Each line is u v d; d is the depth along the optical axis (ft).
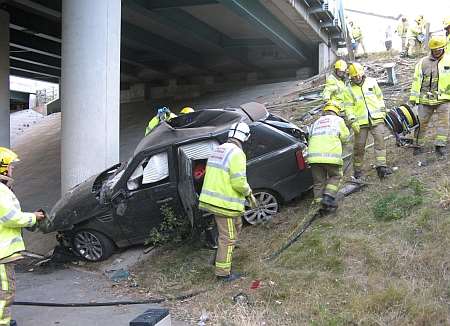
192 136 23.25
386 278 15.96
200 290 18.63
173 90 101.35
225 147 18.72
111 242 23.98
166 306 17.92
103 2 30.71
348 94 24.53
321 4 66.54
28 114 104.58
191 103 84.74
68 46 30.89
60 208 24.34
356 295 15.37
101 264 23.86
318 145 21.61
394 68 50.55
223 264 18.71
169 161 23.08
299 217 22.76
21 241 15.98
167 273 20.98
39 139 78.54
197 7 62.08
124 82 105.70
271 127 24.22
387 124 26.03
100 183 25.38
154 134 24.25
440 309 13.83
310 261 18.38
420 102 24.75
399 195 20.86
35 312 18.37
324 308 15.29
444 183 20.15
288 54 79.36
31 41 73.97
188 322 16.31
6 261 15.37
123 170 24.72
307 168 24.02
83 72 30.40
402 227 18.28
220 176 18.47
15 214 15.33
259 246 21.30
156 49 77.66
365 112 23.91
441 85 23.85
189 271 20.61
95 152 30.17
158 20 61.31
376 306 14.61
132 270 22.30
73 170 30.27
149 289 20.01
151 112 85.87
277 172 23.58
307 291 16.53
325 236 19.57
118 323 16.70
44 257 26.00
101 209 23.41
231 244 18.75
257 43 79.56
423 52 61.31
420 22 61.00
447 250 16.08
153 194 23.06
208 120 25.16
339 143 21.65
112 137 30.91
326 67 76.95
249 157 23.35
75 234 24.20
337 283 16.48
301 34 74.33
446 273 15.28
